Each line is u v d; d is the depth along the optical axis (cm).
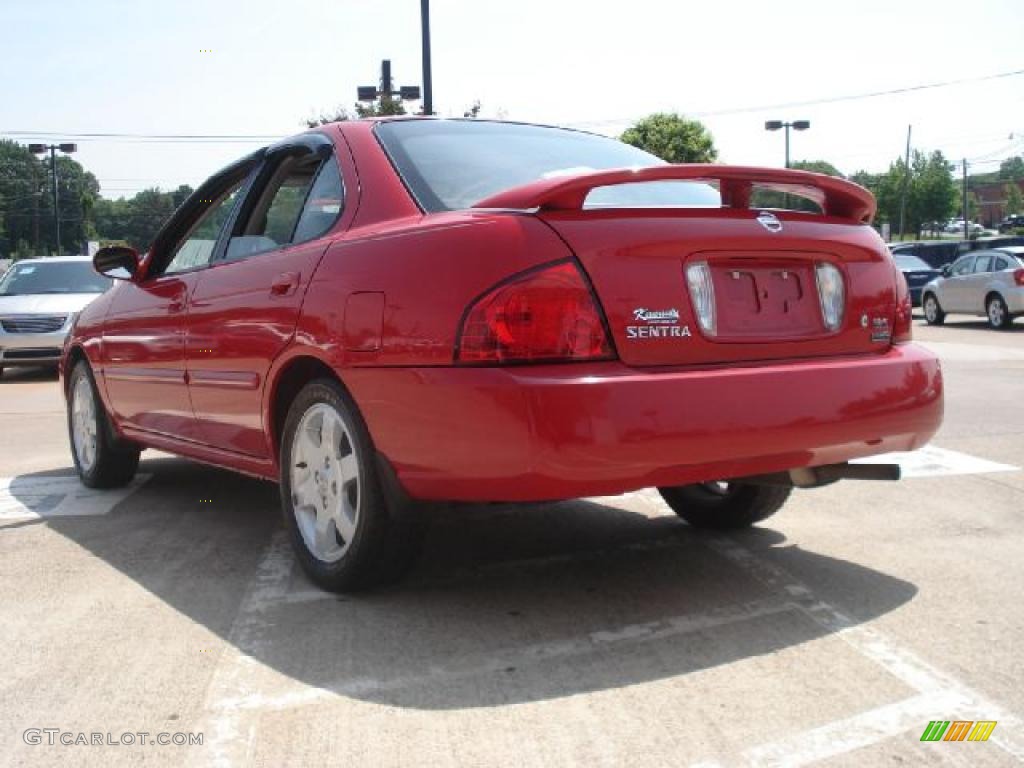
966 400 887
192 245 487
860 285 360
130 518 509
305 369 381
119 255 516
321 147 409
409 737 259
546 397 291
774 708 272
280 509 527
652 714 270
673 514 500
